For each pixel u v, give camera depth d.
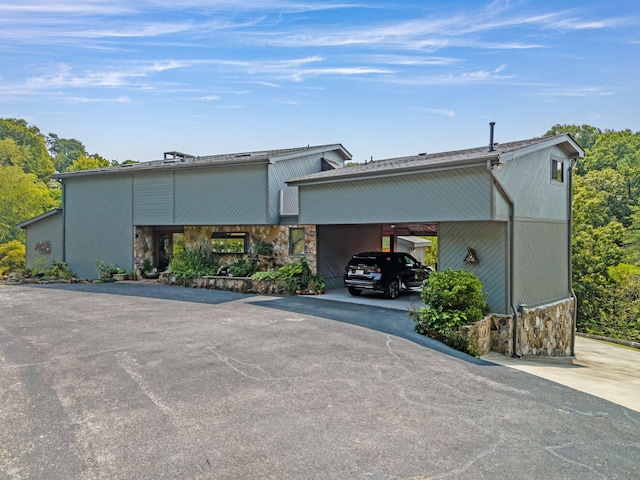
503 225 10.33
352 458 3.80
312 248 14.52
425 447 4.04
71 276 18.62
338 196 12.67
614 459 3.96
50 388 5.40
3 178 39.25
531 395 5.63
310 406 4.92
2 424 4.39
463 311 8.99
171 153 20.00
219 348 7.26
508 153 9.80
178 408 4.81
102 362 6.47
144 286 15.74
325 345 7.53
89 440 4.06
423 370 6.39
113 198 18.28
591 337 18.25
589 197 29.97
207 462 3.69
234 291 14.49
